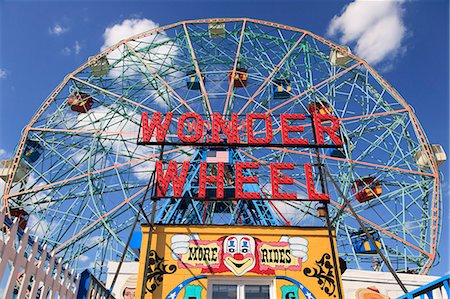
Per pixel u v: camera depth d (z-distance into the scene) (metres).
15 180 46.34
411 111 47.09
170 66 50.12
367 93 49.88
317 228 14.58
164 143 16.55
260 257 14.02
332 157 44.81
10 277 9.27
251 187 25.59
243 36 50.59
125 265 33.06
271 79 47.19
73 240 42.59
